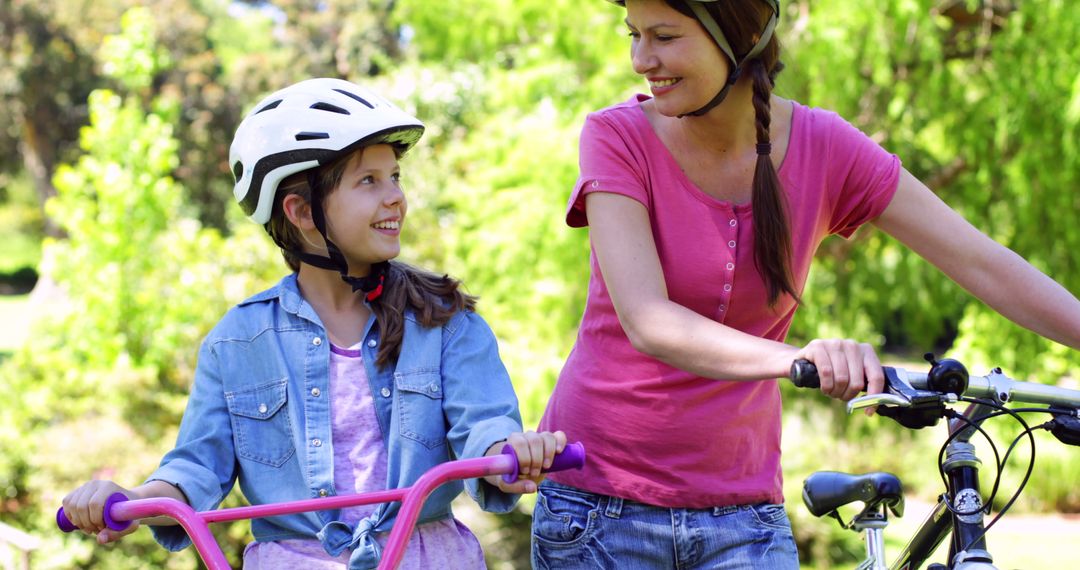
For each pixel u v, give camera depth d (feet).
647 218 7.57
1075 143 22.80
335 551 7.51
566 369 8.51
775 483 8.35
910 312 28.04
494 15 31.71
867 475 8.22
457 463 6.66
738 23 7.02
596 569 8.23
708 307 7.77
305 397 7.80
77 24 96.02
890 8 22.13
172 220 31.27
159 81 92.94
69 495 6.77
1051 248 24.71
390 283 8.07
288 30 95.81
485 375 8.02
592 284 8.26
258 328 7.98
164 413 25.67
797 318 24.98
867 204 7.77
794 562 8.29
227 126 94.32
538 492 8.61
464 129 46.37
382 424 7.82
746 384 7.99
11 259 132.05
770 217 7.42
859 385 5.86
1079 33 22.02
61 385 26.94
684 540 8.03
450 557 7.79
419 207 29.07
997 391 6.26
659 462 7.98
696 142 7.64
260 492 7.74
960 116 24.49
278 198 8.07
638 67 7.17
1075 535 33.37
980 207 25.45
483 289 25.39
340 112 7.89
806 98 21.77
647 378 7.90
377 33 87.71
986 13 23.86
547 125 23.38
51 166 103.24
